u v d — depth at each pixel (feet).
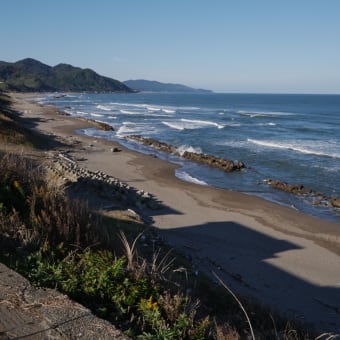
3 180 20.81
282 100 539.29
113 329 10.24
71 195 47.06
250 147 118.42
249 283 33.68
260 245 44.27
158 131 154.81
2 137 84.58
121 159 90.94
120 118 214.48
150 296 13.15
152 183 70.54
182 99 563.89
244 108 334.03
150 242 33.37
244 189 71.87
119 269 13.76
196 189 68.03
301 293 33.40
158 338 10.84
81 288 12.86
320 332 24.11
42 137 106.83
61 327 10.12
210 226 49.03
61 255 15.66
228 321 17.70
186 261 32.19
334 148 116.47
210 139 134.92
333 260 41.39
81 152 95.86
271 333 17.42
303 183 77.56
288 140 134.62
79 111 262.67
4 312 10.60
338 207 62.39
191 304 16.12
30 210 19.22
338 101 501.97
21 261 14.25
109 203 48.73
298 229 50.78
